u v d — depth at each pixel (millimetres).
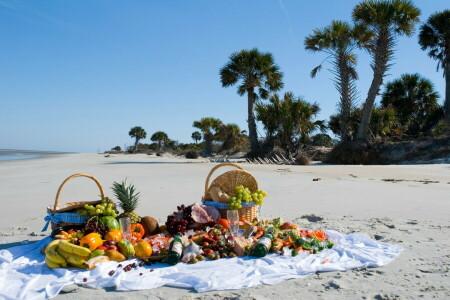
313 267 4625
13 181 16172
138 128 88188
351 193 10836
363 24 25469
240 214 6926
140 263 4859
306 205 9031
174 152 71562
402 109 33688
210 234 5758
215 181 7266
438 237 5863
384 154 25594
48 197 11133
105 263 4730
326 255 5125
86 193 11891
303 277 4434
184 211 6543
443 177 14984
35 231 6996
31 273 4625
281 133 30766
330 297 3812
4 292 4023
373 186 12352
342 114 27781
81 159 41031
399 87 34156
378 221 7156
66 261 4789
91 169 22391
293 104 30203
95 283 4250
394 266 4672
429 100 33469
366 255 5035
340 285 4098
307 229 6652
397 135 29328
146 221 6266
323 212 8180
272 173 17641
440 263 4676
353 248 5395
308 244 5402
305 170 19125
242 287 4121
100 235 5379
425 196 9984
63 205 6281
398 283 4121
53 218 5992
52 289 4086
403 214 7691
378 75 25062
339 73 27594
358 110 28344
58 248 4836
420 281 4148
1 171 22641
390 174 16422
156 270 4621
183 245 5207
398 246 5379
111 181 15281
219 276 4398
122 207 6367
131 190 6422
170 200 10133
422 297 3732
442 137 25094
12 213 8719
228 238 5586
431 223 6812
